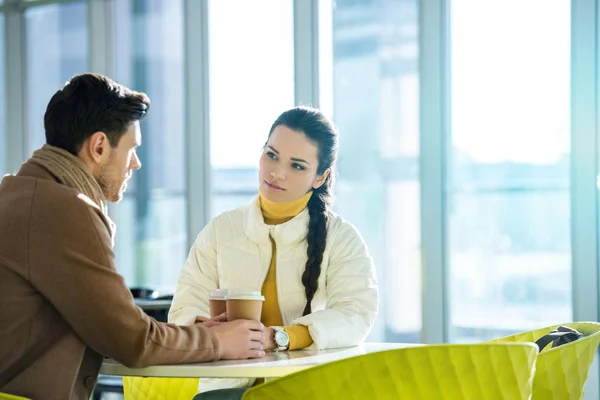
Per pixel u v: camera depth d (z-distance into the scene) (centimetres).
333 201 324
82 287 234
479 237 624
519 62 611
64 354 239
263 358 255
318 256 310
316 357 256
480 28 623
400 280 648
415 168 644
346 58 670
